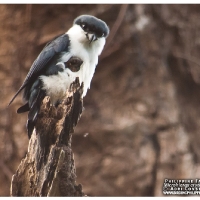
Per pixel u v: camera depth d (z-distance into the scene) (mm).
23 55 14766
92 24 8930
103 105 14625
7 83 14656
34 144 7445
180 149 14211
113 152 14227
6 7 14898
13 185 7379
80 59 8648
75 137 14445
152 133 14297
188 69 15203
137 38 14766
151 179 13953
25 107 8883
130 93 14602
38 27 14852
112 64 14695
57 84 8445
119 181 14039
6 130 14445
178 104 14852
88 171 14180
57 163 7203
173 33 15227
